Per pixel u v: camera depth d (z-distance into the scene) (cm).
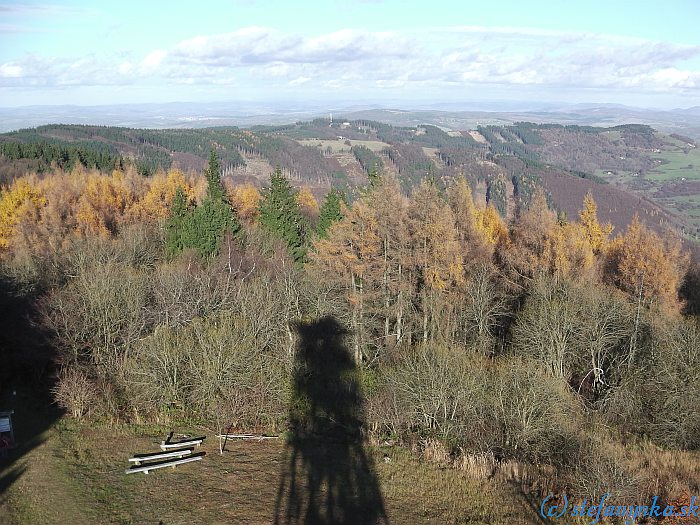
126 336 3503
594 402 3366
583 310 3594
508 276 4572
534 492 2383
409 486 2442
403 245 3781
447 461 2691
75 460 2508
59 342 3322
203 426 2994
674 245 4656
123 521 2083
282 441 2875
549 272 4344
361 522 2147
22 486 2252
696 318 4166
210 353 3106
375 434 2991
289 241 5512
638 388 3231
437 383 2984
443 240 3756
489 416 2909
